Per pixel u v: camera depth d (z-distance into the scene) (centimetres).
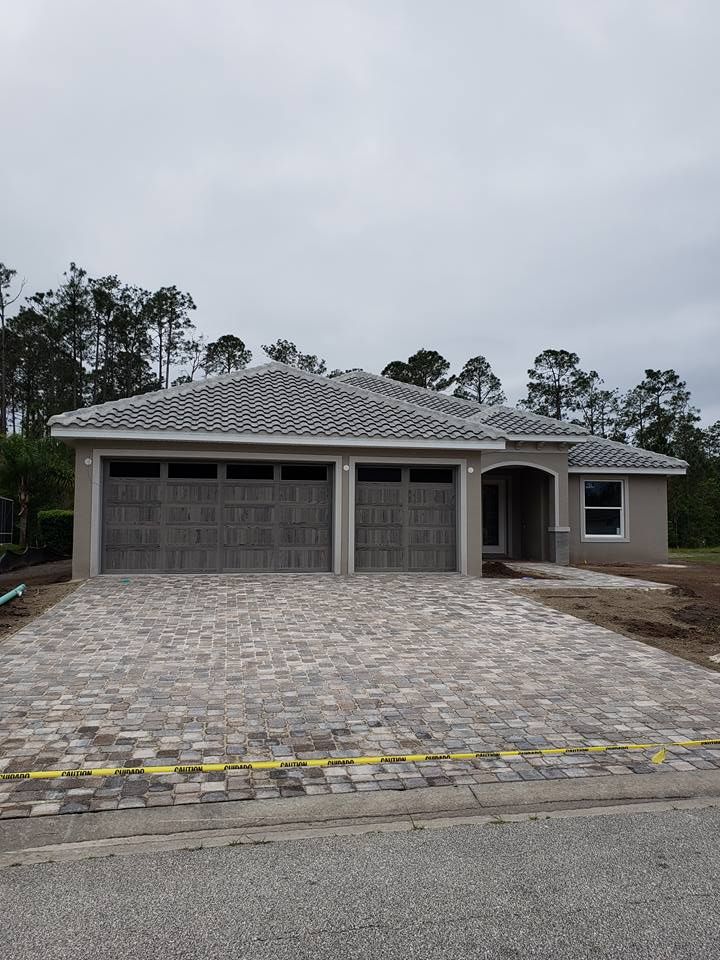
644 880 346
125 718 568
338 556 1377
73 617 952
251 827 402
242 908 320
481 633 891
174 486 1336
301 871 353
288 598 1107
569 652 802
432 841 386
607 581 1387
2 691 634
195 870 354
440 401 2023
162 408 1377
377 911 317
